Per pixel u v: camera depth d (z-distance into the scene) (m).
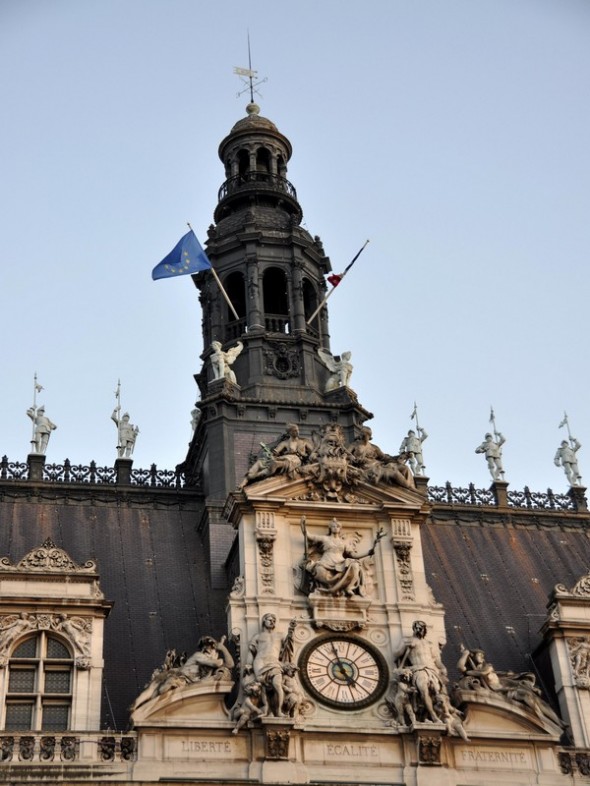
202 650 47.28
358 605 48.91
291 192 68.38
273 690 45.75
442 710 46.59
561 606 51.91
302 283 63.97
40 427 59.03
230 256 64.44
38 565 48.56
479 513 60.78
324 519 50.97
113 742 44.97
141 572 54.12
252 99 71.81
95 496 57.28
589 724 49.31
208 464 57.88
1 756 44.16
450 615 54.66
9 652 46.84
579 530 61.62
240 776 44.84
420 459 64.38
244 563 49.31
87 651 47.34
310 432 59.34
